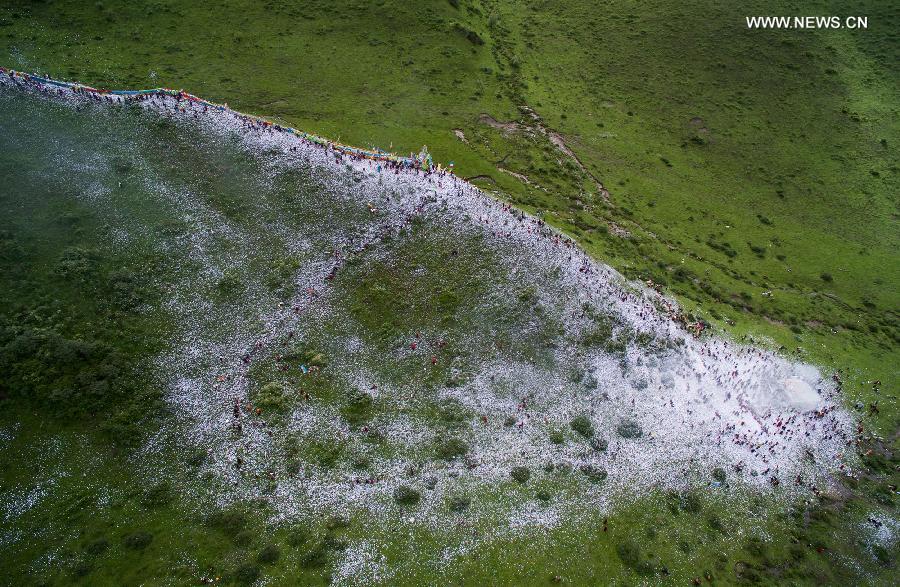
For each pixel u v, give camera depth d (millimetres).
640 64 120375
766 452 58125
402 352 60969
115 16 97125
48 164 69438
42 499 46781
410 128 92438
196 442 51531
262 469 50438
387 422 55125
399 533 47219
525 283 68375
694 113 110625
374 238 70625
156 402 53406
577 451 54719
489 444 54375
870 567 50844
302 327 61562
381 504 49031
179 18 100875
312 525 47281
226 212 70500
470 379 59406
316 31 106812
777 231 90938
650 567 47344
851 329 76875
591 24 129875
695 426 58594
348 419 54969
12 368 52250
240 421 53375
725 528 51344
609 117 107375
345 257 68375
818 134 108188
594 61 120500
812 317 77312
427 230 72500
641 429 57375
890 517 54812
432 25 114875
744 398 62750
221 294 62812
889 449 61812
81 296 59000
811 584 48781
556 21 130250
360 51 105812
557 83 113250
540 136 98625
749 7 131875
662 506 51688
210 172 74188
